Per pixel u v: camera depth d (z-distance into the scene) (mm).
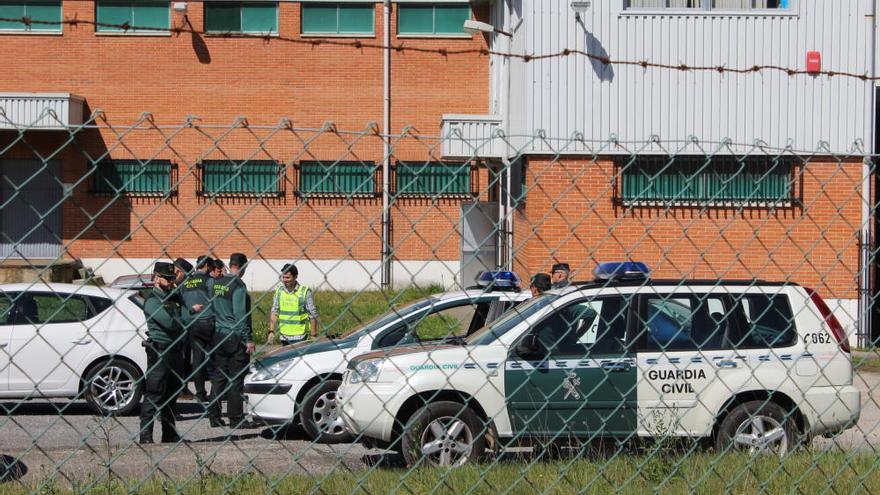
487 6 58031
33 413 24969
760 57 41750
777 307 17234
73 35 58156
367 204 47969
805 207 13938
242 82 58312
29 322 24219
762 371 16750
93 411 24141
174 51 58281
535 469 13734
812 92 41656
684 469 13336
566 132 41406
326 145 56875
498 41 53844
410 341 21047
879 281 38594
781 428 15961
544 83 41438
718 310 17141
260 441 19141
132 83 58188
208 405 13547
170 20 58406
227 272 22062
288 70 58375
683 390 16562
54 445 20016
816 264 39250
